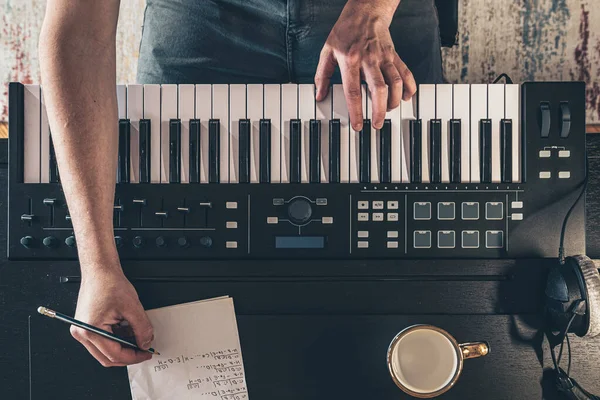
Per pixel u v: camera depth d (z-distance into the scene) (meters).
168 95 1.15
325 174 1.14
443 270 1.12
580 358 1.11
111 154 1.08
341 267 1.12
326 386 1.10
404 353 1.06
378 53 1.13
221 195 1.13
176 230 1.13
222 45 1.36
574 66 1.63
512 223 1.13
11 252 1.13
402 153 1.14
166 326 1.09
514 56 1.64
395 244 1.12
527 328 1.11
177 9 1.36
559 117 1.13
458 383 1.10
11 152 1.14
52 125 1.06
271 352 1.10
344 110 1.14
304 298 1.12
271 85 1.14
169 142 1.14
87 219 1.04
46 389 1.11
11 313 1.13
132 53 1.69
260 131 1.14
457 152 1.14
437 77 1.43
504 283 1.12
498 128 1.15
